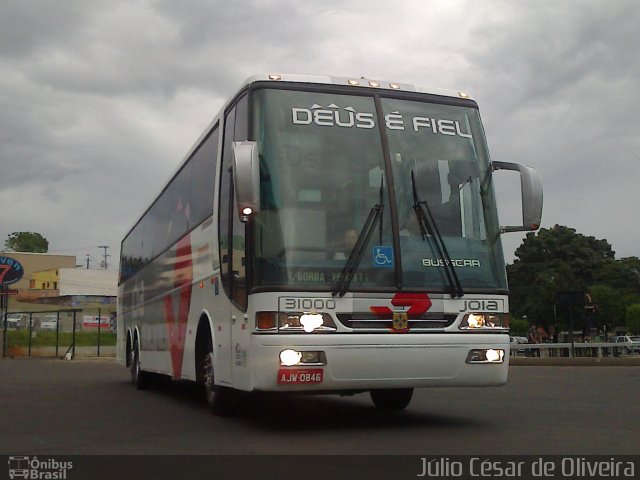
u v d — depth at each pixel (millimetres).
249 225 8109
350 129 8578
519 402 11812
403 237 8305
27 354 39469
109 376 21578
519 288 53906
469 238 8617
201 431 8797
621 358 25219
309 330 7727
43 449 7727
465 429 8641
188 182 11992
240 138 8781
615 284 56000
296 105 8516
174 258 12836
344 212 8211
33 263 91625
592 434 8211
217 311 9570
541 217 8703
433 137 8883
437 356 8086
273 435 8336
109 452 7484
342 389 7922
